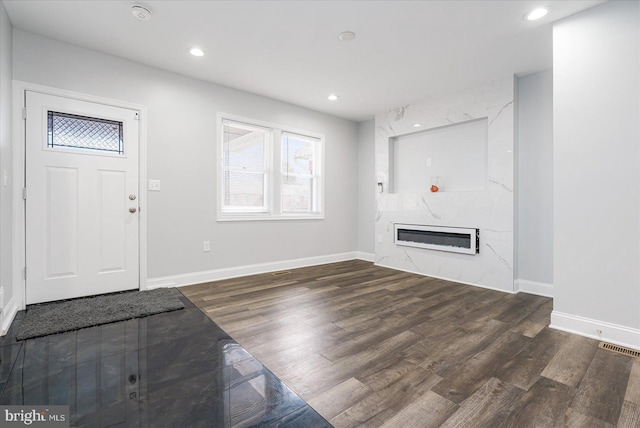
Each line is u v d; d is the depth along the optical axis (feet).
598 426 4.31
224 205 12.91
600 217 7.22
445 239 13.08
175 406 4.69
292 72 11.14
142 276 10.64
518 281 11.39
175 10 7.64
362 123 17.49
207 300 9.79
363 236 17.51
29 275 8.75
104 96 9.83
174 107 11.24
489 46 9.26
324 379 5.46
